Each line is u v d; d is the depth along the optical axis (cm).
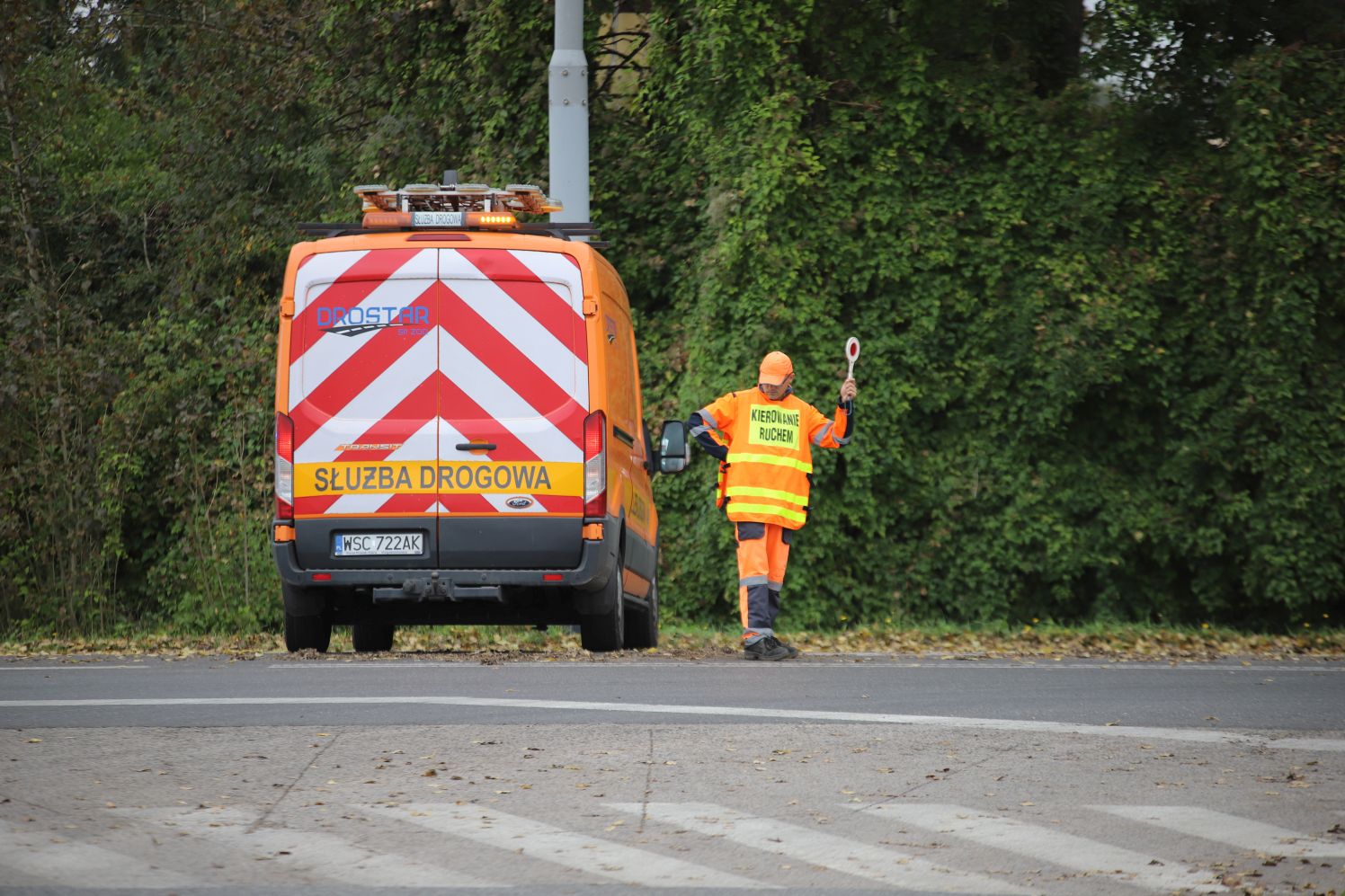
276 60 7806
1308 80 5938
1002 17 6331
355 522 3659
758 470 3900
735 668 3475
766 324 6091
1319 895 1653
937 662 3747
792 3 5991
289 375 3681
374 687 3038
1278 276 5991
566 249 3712
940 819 1955
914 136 6191
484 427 3659
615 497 3791
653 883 1678
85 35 7788
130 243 7969
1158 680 3300
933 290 6197
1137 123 6294
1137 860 1781
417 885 1656
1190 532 6256
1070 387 6106
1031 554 6341
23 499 7050
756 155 5994
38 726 2530
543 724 2564
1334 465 6028
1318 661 3994
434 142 7269
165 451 7131
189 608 6912
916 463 6278
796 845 1830
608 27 7131
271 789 2080
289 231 7631
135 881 1655
